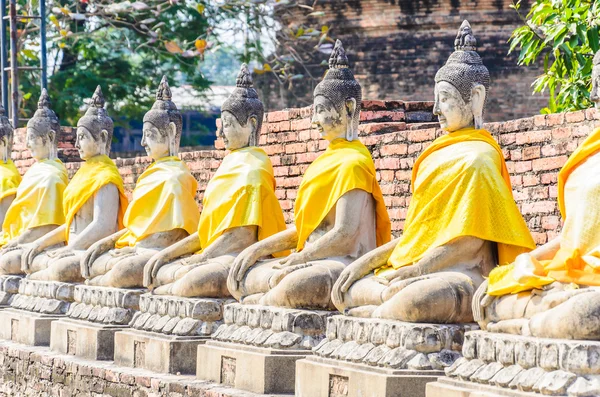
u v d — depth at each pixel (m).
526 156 14.01
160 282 15.43
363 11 31.64
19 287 19.45
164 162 16.75
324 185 13.12
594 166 10.24
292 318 12.70
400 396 10.80
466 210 11.27
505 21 30.55
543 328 9.47
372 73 31.69
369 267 12.15
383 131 16.70
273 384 12.62
